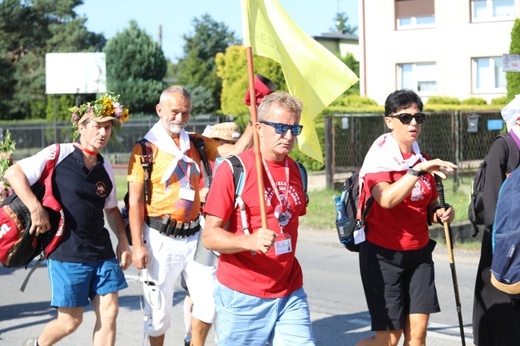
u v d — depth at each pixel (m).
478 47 33.03
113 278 5.62
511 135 5.20
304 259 11.90
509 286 4.82
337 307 8.70
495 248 4.84
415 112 5.10
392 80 35.03
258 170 4.39
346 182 5.52
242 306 4.51
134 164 5.97
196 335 6.08
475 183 5.36
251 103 4.71
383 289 5.18
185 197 5.98
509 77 22.86
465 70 33.38
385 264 5.18
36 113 50.38
